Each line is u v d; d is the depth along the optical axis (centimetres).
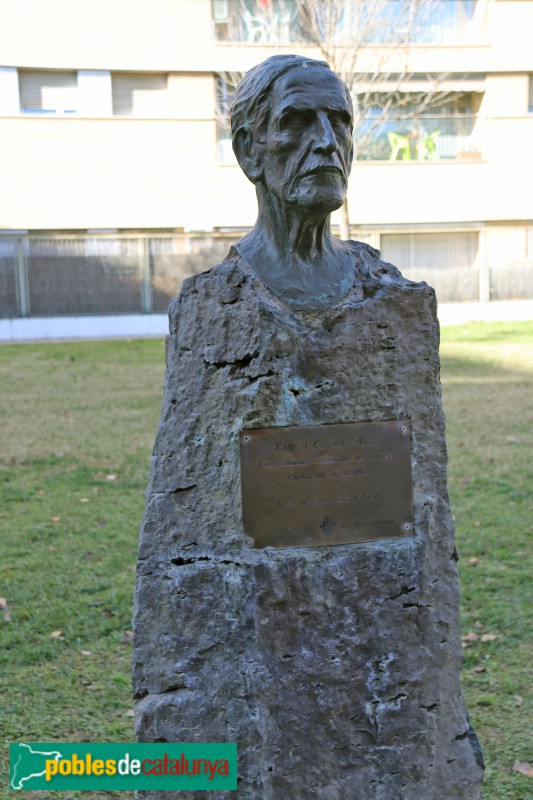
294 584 256
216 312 255
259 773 259
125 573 479
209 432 257
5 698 363
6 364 1219
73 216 1794
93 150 1788
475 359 1162
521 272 1978
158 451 261
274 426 254
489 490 601
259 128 254
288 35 1602
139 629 262
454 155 1948
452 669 271
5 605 442
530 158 1950
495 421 786
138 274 1802
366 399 260
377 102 1480
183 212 1845
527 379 988
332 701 260
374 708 263
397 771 264
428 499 266
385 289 261
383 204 1914
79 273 1775
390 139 1906
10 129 1736
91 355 1317
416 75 1828
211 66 1784
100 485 627
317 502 259
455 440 726
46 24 1728
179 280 1827
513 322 1730
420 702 265
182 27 1777
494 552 494
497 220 1958
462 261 1966
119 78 1798
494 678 371
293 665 258
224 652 258
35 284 1758
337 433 258
